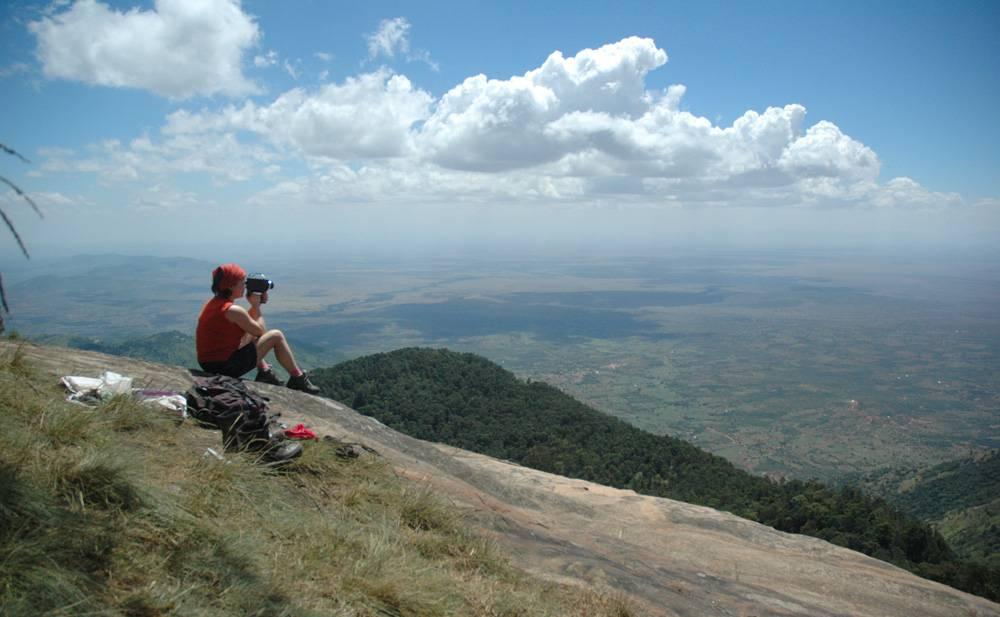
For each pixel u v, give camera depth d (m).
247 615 2.51
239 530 3.09
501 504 5.63
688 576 5.20
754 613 4.66
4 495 2.36
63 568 2.21
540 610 3.58
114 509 2.74
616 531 6.32
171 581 2.48
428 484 4.98
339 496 4.20
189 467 3.60
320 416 6.02
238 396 4.29
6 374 3.92
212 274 5.84
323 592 2.94
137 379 5.05
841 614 5.14
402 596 3.13
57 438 3.24
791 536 7.37
